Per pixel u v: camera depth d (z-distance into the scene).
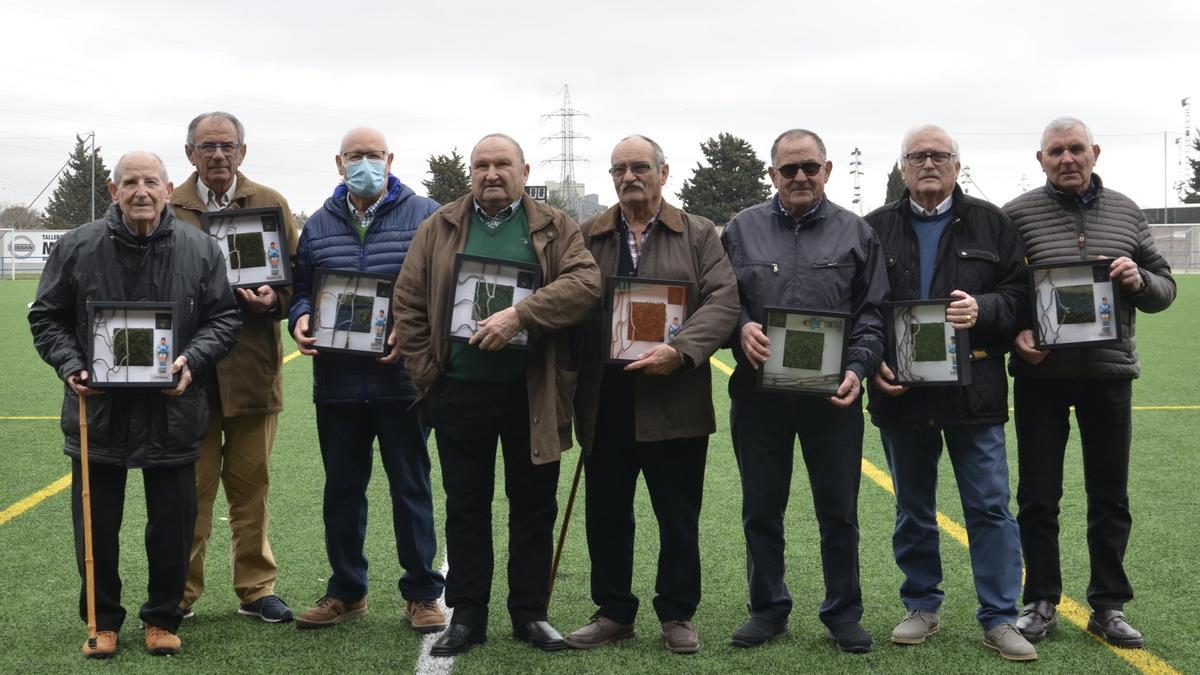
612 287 4.04
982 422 4.09
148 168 3.91
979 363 4.10
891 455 4.35
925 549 4.31
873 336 4.05
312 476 7.39
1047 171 4.24
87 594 4.02
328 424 4.43
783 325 4.03
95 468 4.02
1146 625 4.40
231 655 4.08
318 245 4.45
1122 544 4.26
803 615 4.61
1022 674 3.87
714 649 4.16
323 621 4.41
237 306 4.18
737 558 5.49
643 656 4.08
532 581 4.24
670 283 4.03
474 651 4.13
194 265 4.02
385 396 4.33
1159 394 10.95
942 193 4.14
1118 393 4.20
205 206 4.58
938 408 4.11
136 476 7.39
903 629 4.20
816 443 4.13
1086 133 4.17
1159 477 7.20
